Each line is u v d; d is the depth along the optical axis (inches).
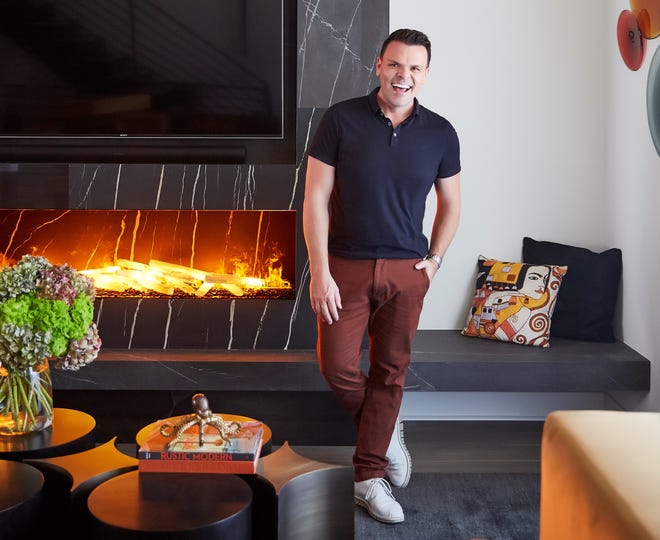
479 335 142.7
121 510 68.1
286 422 134.7
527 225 147.3
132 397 134.0
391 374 110.2
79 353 83.5
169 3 136.9
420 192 107.0
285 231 150.5
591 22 143.6
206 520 66.4
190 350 138.4
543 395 148.3
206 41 137.4
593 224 147.0
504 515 108.6
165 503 69.5
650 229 125.7
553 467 71.4
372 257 106.9
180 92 138.9
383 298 108.0
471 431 143.7
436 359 130.1
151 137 140.2
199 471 75.9
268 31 136.8
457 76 145.3
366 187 105.2
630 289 136.0
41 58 138.5
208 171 135.0
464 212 147.6
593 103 145.0
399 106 104.6
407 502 113.0
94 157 143.3
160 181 135.3
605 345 137.9
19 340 80.1
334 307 105.9
